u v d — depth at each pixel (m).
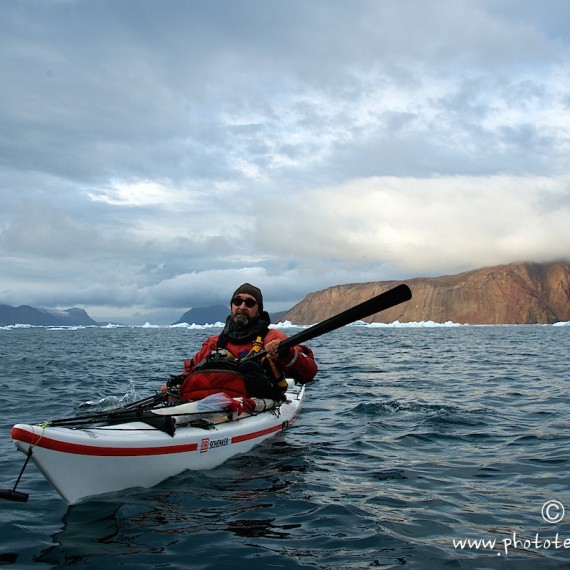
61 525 4.14
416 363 20.58
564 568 3.49
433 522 4.26
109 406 9.91
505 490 5.04
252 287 6.64
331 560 3.60
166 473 5.01
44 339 55.34
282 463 5.74
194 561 3.59
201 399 6.04
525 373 16.34
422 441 6.97
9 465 5.83
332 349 32.03
